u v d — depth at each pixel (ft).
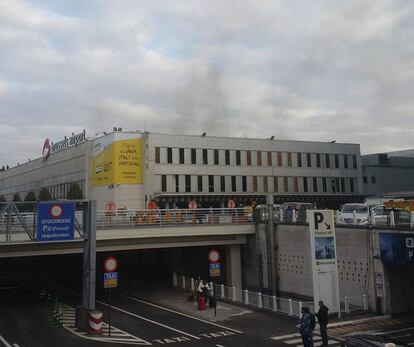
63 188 273.33
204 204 219.41
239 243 131.34
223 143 225.76
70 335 72.79
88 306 76.43
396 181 276.62
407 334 70.13
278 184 235.20
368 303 90.07
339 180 251.80
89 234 75.82
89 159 238.89
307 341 57.88
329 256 80.94
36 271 180.04
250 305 96.32
